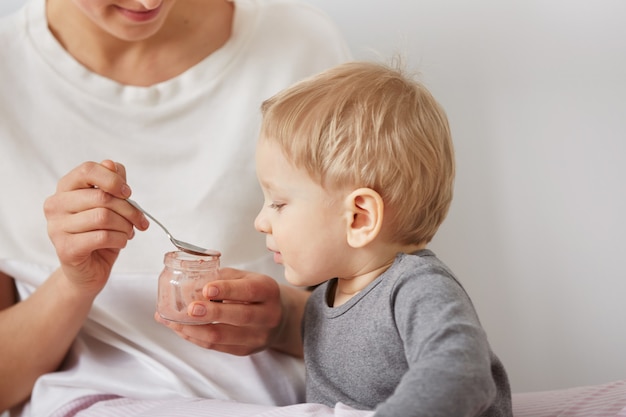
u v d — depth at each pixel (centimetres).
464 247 212
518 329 213
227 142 173
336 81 139
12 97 170
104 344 167
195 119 174
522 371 214
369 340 131
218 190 171
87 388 157
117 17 152
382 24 206
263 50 179
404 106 136
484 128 209
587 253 212
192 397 153
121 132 171
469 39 207
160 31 171
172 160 172
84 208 141
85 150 171
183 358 162
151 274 168
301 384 165
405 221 136
